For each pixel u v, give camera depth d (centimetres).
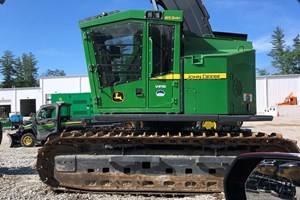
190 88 763
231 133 804
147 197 764
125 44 771
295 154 281
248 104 797
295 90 5744
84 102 2641
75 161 791
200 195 760
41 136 1955
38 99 7019
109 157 782
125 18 763
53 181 802
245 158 312
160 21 761
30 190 816
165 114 762
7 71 11681
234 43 821
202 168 766
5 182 905
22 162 1286
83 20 785
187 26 827
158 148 797
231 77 766
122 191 781
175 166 772
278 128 2875
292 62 8969
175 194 767
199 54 780
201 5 835
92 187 788
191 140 768
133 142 781
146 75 767
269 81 5791
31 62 12000
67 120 1977
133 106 771
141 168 779
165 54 766
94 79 783
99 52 780
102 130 847
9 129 3309
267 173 293
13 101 7131
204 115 758
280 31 9050
